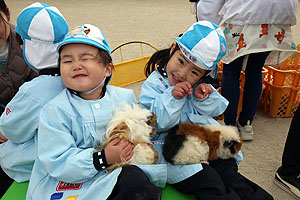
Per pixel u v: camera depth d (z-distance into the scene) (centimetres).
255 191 93
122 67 218
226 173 96
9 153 96
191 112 109
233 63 151
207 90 102
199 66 92
